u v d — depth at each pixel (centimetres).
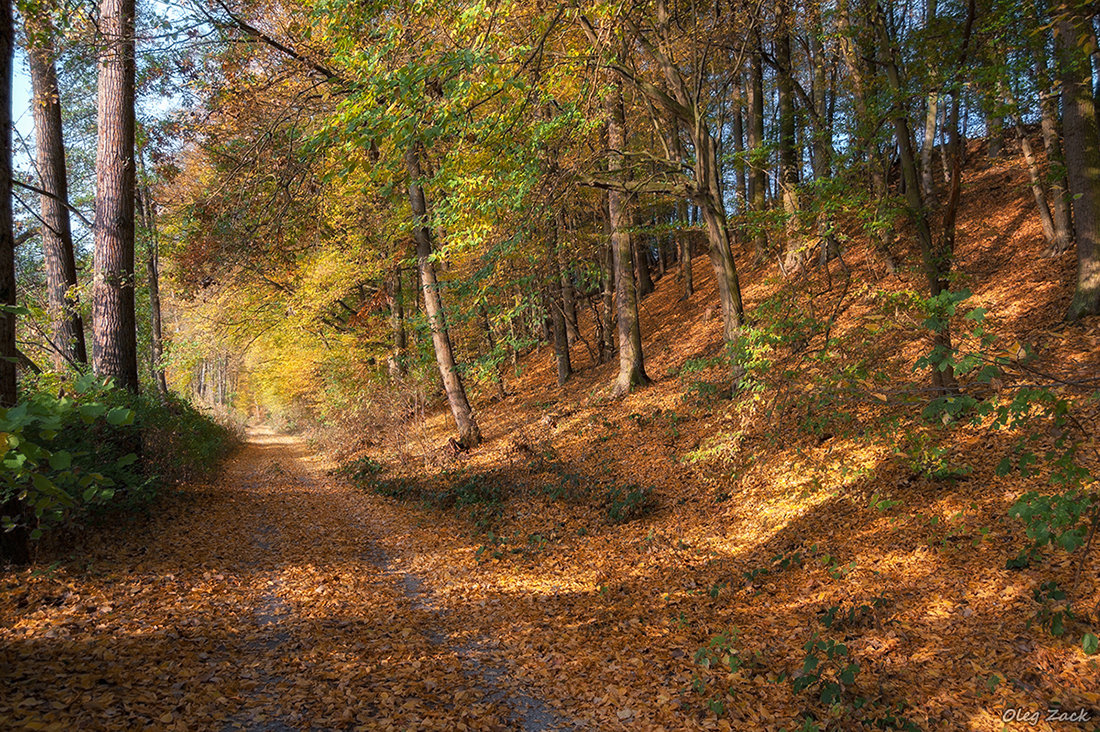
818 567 646
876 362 757
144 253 1723
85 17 882
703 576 698
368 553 859
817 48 1644
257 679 430
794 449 952
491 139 776
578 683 455
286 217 1063
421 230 1581
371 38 768
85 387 185
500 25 687
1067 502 307
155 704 374
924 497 702
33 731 323
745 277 2080
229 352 2270
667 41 1131
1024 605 470
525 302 1470
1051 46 939
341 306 2161
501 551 839
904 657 444
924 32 848
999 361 289
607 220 1933
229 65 1043
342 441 2058
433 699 421
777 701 413
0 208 493
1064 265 1144
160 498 986
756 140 2020
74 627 480
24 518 596
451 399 1659
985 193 1667
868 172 1209
